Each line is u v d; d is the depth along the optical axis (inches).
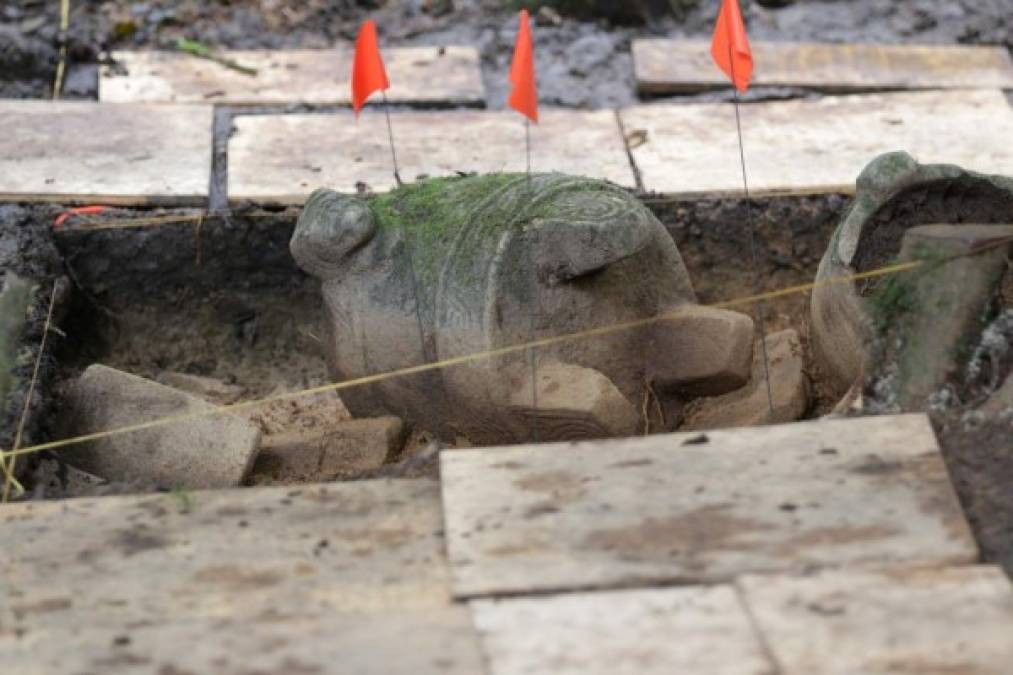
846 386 533.3
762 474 443.5
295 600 407.8
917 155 714.2
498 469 451.2
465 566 414.0
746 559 411.8
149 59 804.0
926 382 477.4
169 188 686.5
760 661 374.6
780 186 685.3
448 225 542.0
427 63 802.2
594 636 385.7
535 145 724.7
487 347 527.8
